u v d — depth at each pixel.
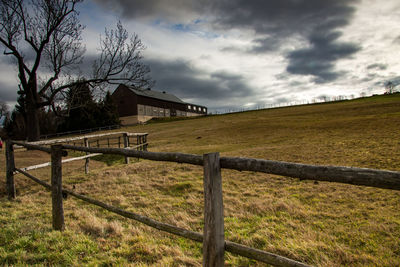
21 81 19.55
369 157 9.66
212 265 1.91
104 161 13.36
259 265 3.02
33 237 3.64
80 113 49.41
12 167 6.42
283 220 4.61
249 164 1.86
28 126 20.09
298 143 15.49
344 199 5.69
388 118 22.86
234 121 39.38
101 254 3.16
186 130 32.97
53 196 3.99
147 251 3.26
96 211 5.09
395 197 5.55
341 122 24.44
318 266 2.98
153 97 68.62
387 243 3.61
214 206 1.91
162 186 7.26
